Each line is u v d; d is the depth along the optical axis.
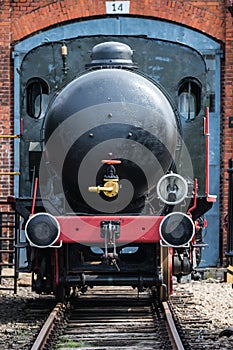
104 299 12.41
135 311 11.43
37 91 12.02
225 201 17.09
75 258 11.05
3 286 14.77
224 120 17.20
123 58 11.28
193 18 17.23
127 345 9.25
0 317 11.29
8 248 17.06
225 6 17.20
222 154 17.20
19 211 11.12
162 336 9.54
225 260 16.95
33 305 11.99
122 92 10.35
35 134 11.91
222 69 17.27
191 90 12.20
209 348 9.05
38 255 11.25
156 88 10.77
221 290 14.17
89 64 11.35
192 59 12.17
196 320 10.82
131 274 11.16
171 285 11.50
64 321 10.42
